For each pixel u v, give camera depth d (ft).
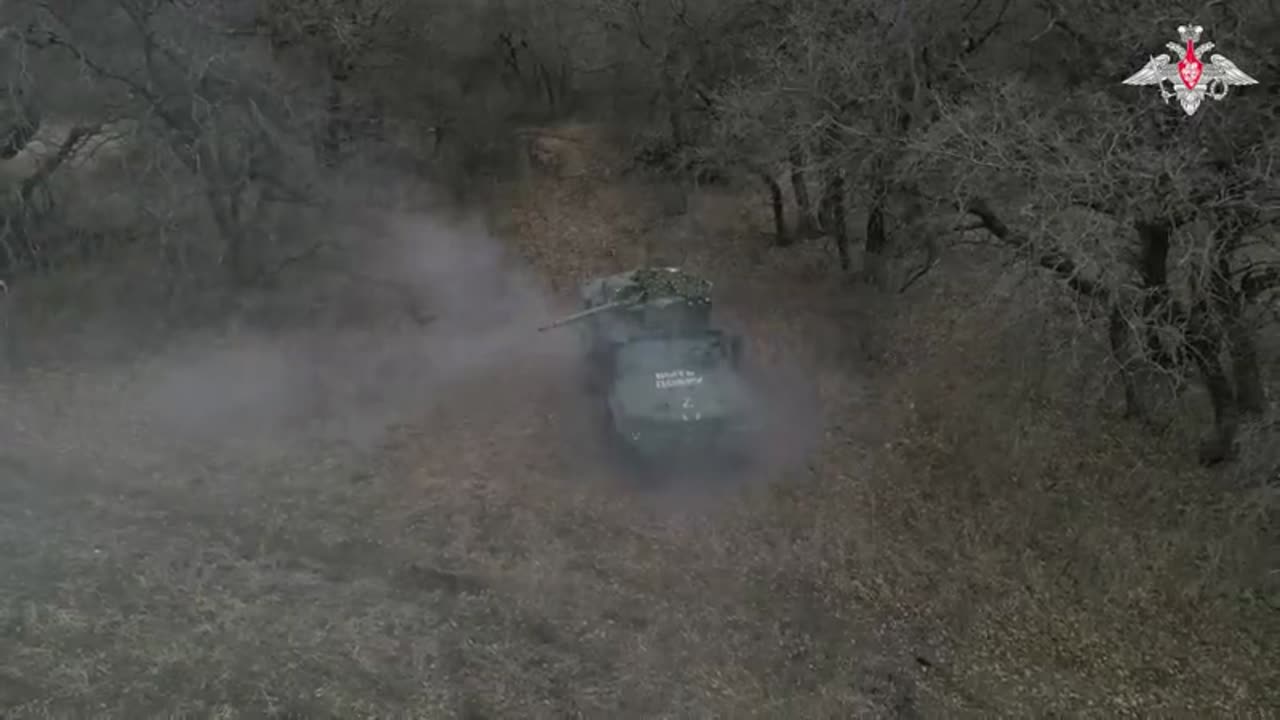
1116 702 38.78
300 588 37.24
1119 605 43.32
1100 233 44.57
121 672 30.40
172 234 62.80
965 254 68.23
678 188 96.58
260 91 61.57
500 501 45.11
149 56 57.93
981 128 50.06
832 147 63.05
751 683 36.35
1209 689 39.86
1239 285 48.70
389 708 31.30
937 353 63.16
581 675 35.01
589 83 109.81
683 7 82.23
